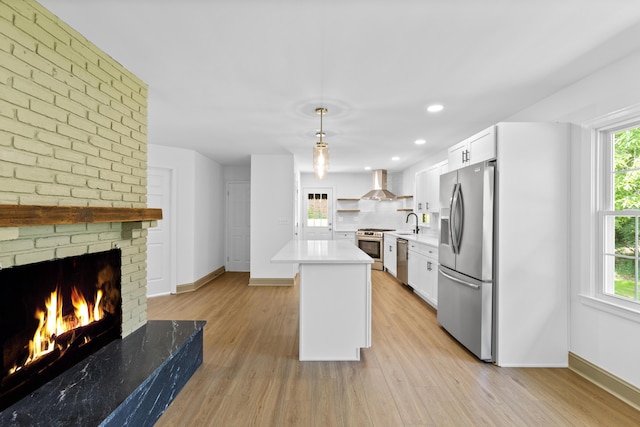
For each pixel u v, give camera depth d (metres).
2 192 1.34
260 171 5.41
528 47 1.97
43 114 1.55
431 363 2.63
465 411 1.98
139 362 1.90
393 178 7.79
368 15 1.66
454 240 3.10
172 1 1.54
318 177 3.12
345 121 3.49
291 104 2.96
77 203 1.79
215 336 3.19
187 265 5.07
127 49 2.00
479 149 2.88
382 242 6.95
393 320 3.72
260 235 5.43
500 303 2.59
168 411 1.95
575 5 1.57
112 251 2.16
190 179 5.07
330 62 2.16
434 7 1.59
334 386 2.27
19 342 1.47
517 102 2.91
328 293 2.71
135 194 2.39
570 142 2.56
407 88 2.59
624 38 1.86
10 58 1.37
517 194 2.59
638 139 2.15
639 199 2.13
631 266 2.17
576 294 2.51
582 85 2.42
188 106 3.01
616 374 2.17
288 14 1.65
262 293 4.91
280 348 2.91
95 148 1.94
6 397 1.40
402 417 1.92
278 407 2.01
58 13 1.64
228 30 1.80
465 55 2.07
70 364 1.80
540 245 2.59
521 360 2.59
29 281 1.52
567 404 2.06
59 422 1.33
